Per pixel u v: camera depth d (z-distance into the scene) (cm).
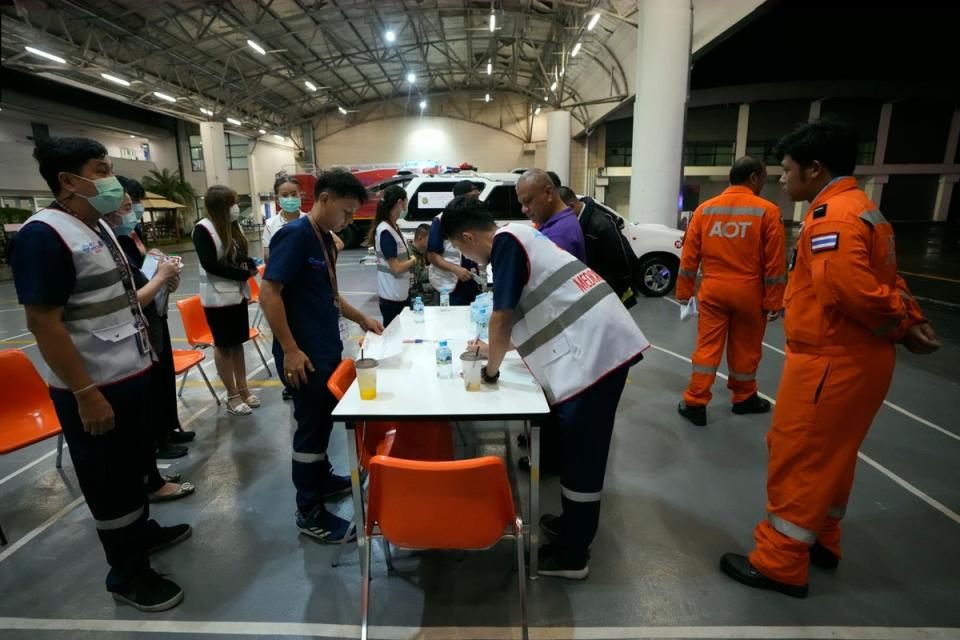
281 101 2009
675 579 185
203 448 293
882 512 222
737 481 250
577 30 1231
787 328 165
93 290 161
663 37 701
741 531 212
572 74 1773
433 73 1930
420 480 136
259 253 1427
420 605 175
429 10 1341
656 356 447
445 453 207
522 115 2183
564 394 166
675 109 719
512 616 169
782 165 166
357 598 179
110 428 162
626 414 327
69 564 200
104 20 1045
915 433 292
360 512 172
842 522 216
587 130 1842
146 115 1975
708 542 205
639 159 750
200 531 218
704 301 300
